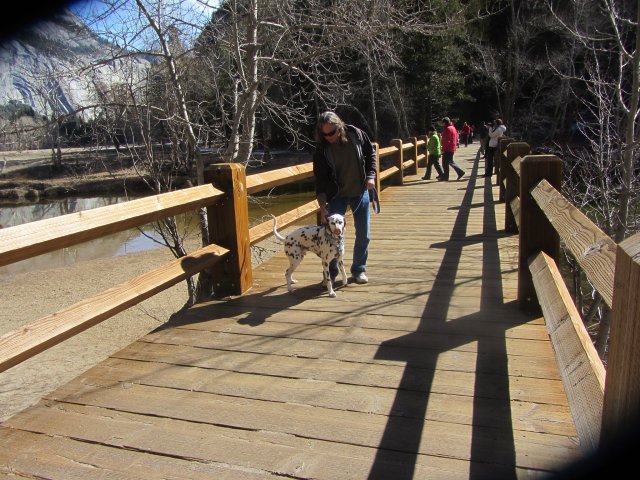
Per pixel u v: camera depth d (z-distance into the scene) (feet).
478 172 51.70
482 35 118.62
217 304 14.44
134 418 8.94
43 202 86.38
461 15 37.52
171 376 10.40
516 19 108.27
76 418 9.00
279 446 8.00
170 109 25.02
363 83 86.43
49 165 93.04
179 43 24.63
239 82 25.81
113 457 7.91
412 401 9.07
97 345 33.65
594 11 57.93
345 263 18.49
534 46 112.47
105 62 22.74
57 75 21.79
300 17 25.12
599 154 30.50
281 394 9.53
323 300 14.49
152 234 66.80
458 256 18.94
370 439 8.05
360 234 15.72
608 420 5.20
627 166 23.21
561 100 84.33
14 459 7.92
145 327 35.99
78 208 77.05
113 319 37.60
